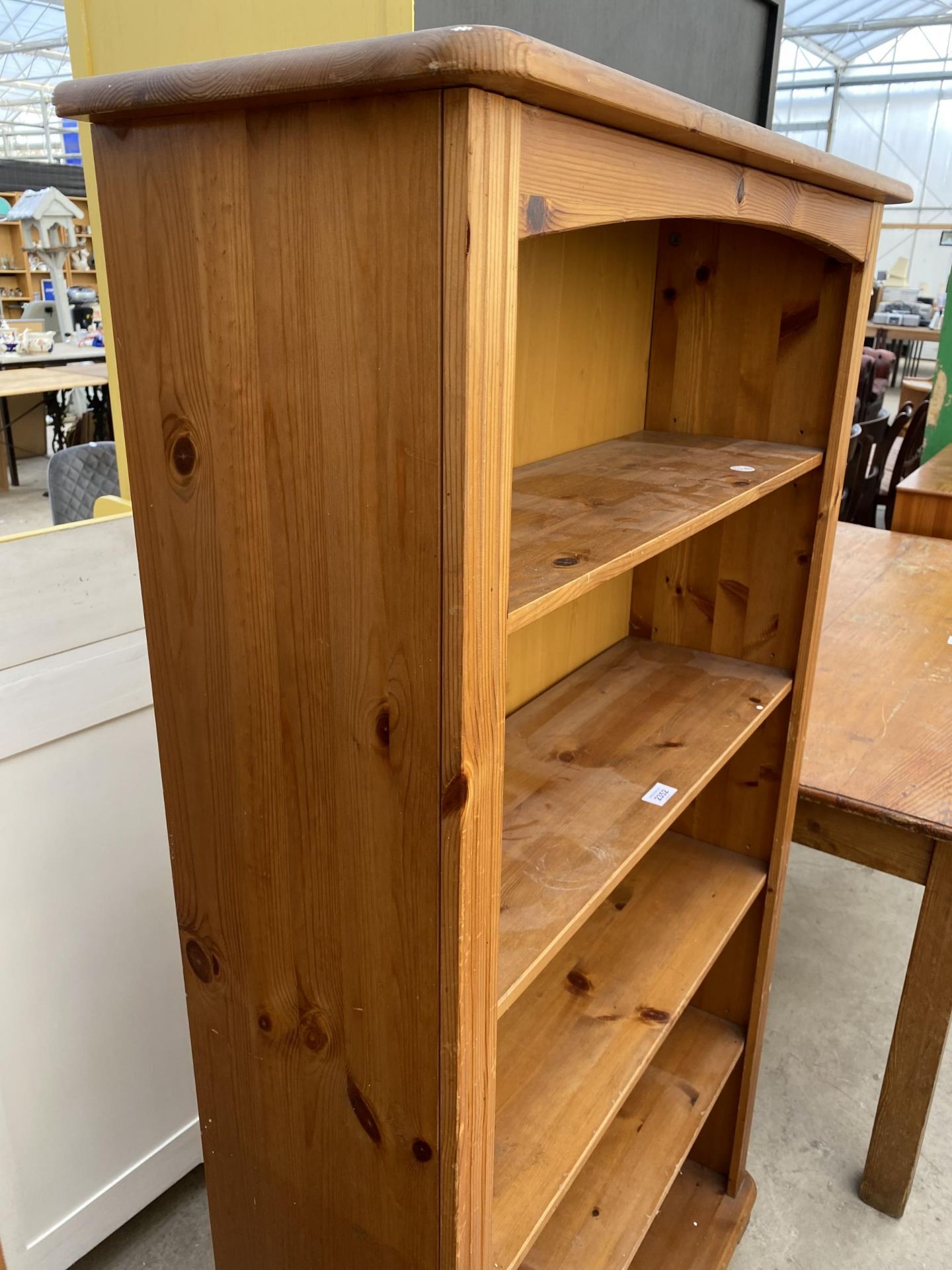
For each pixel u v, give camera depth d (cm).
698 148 82
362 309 65
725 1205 183
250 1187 106
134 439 84
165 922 162
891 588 270
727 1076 168
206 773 90
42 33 1039
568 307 129
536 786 121
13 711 131
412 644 70
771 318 141
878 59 1378
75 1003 152
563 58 56
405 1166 87
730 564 157
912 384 622
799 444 144
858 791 163
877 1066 225
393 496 67
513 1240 97
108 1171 164
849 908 285
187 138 70
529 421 127
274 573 77
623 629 170
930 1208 191
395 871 77
